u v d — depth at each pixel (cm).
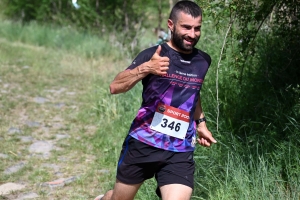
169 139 614
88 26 2638
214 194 789
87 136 1244
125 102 1368
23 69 2005
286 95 940
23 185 952
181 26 606
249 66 1027
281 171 808
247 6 853
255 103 965
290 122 870
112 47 2358
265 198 727
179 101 614
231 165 798
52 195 909
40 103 1539
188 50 612
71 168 1038
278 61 1026
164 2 2781
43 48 2556
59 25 2862
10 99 1558
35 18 3109
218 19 849
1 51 2302
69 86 1783
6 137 1221
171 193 596
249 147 841
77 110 1470
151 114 616
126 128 1223
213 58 1114
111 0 2577
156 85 610
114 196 649
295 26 955
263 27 1084
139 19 2592
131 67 609
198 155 888
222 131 920
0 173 1005
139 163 622
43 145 1180
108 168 1038
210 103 1006
